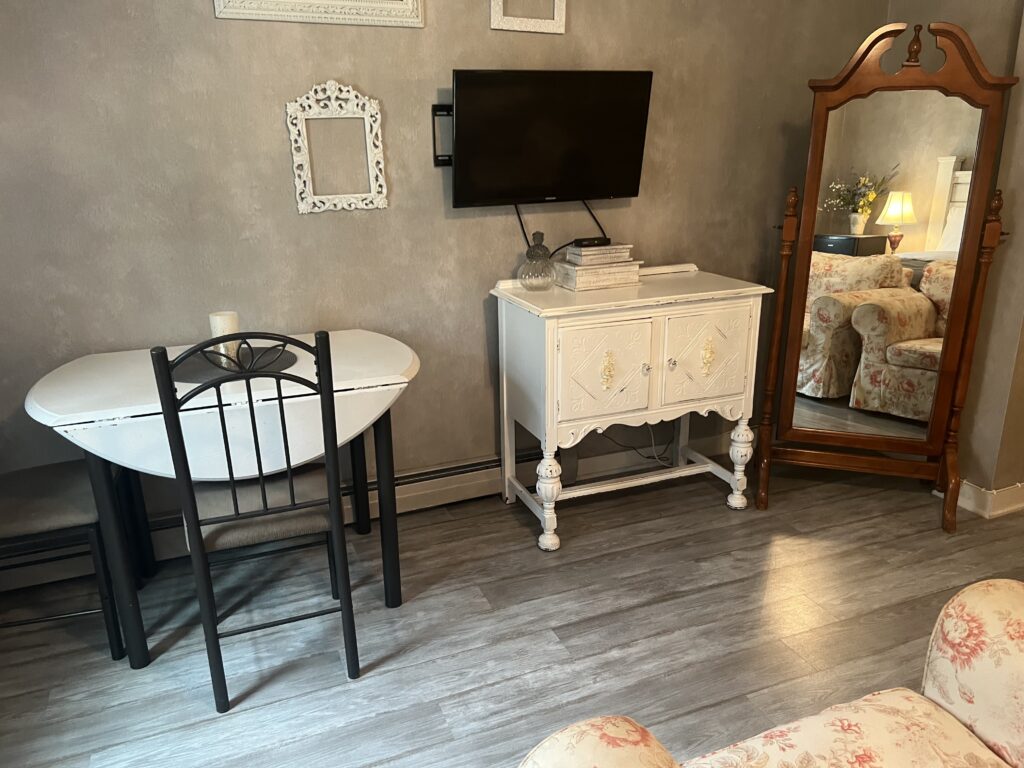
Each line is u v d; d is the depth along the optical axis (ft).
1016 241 8.69
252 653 7.06
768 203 10.66
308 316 8.59
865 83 8.53
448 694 6.52
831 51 10.36
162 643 7.22
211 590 6.07
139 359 7.57
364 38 8.02
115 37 7.14
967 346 8.84
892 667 6.77
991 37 9.02
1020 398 9.09
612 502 9.91
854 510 9.62
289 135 7.97
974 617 4.32
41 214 7.32
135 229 7.66
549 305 8.10
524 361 8.70
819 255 9.23
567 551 8.73
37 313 7.54
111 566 6.53
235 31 7.53
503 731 6.10
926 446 9.45
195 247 7.93
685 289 8.91
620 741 3.51
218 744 6.01
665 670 6.77
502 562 8.52
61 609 7.75
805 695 6.44
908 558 8.50
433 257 8.98
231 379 5.60
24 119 7.06
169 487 8.45
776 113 10.30
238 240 8.07
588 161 9.11
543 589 7.99
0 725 6.22
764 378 10.37
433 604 7.77
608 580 8.14
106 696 6.54
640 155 9.34
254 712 6.35
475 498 10.00
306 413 6.61
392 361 7.44
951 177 8.62
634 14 9.14
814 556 8.56
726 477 9.68
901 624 7.35
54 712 6.36
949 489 9.00
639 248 10.08
